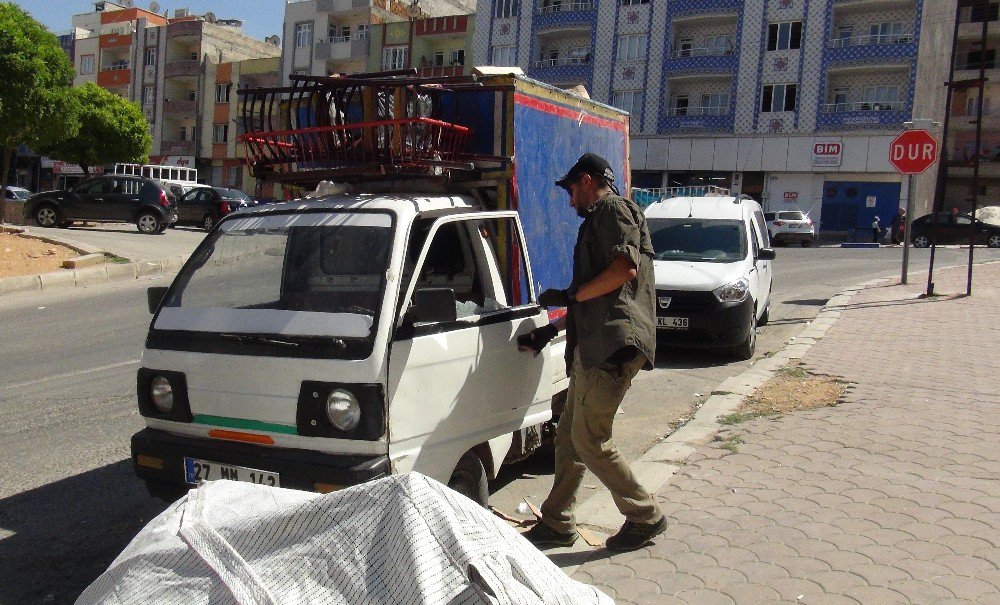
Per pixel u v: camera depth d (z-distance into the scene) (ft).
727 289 32.71
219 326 13.93
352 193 16.35
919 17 134.10
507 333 15.37
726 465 18.21
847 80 141.59
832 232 141.79
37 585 13.75
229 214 15.99
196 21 203.41
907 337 33.73
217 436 13.61
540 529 14.60
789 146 143.13
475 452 15.15
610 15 156.76
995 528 14.43
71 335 36.73
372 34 182.19
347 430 12.53
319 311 13.43
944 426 20.62
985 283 52.31
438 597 6.90
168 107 207.10
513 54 167.53
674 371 31.40
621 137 22.26
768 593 12.42
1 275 50.19
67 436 21.67
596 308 13.55
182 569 7.47
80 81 223.10
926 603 11.96
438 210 14.92
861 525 14.73
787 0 142.00
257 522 7.70
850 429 20.52
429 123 14.67
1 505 17.10
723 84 150.20
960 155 151.23
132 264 57.06
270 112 16.65
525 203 16.44
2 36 71.92
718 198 40.42
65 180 203.41
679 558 13.74
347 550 7.27
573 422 13.89
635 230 13.43
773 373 27.40
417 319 13.35
